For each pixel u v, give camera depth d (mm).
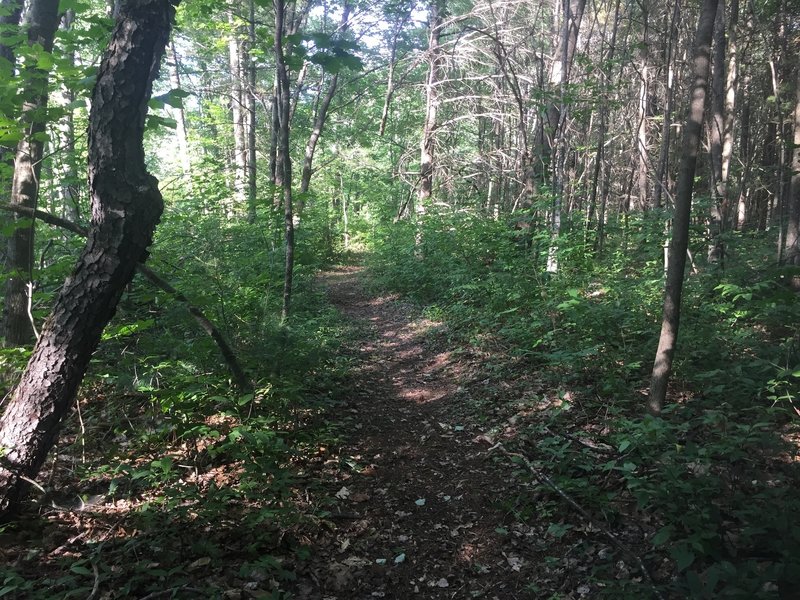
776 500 3162
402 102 17938
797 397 4387
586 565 3412
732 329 5902
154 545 3445
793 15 12711
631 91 14383
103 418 5160
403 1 10062
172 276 6375
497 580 3480
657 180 9727
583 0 9961
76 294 3590
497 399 6121
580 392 5555
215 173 11547
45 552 3418
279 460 4625
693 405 4785
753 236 10508
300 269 10086
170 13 3555
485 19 12859
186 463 4543
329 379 6742
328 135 16391
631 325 6410
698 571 3021
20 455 3596
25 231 5145
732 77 11578
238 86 15859
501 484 4523
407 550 3820
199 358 5203
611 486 4051
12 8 5984
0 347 5227
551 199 8742
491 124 18797
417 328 10188
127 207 3537
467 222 12438
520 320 7539
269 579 3307
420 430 5809
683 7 11875
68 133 6258
